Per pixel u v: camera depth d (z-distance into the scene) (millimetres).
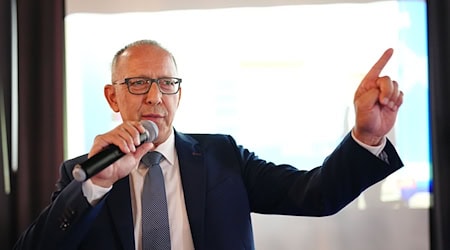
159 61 1206
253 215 2301
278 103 2301
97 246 1150
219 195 1241
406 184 2238
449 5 2199
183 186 1240
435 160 2180
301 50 2291
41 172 2336
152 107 1188
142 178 1246
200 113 2318
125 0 2342
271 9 2303
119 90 1227
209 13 2320
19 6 2338
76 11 2361
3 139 2352
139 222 1196
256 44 2309
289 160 2297
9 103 2369
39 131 2340
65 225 1059
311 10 2285
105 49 2350
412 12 2244
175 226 1201
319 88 2283
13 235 2346
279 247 2291
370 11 2260
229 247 1190
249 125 2309
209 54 2318
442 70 2207
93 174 963
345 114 2266
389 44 2246
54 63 2328
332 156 1186
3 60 2352
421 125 2236
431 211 2207
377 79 1067
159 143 1264
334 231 2268
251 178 1346
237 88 2312
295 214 1280
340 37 2271
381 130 1078
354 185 1151
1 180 2328
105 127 2352
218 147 1364
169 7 2332
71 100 2365
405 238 2234
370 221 2252
